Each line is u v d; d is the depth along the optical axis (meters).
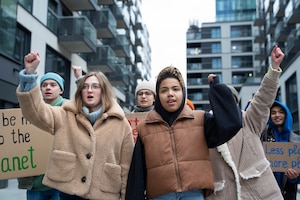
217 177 2.96
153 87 4.94
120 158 2.97
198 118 2.80
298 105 22.00
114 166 2.86
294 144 4.13
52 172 2.78
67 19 18.47
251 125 3.08
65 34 18.36
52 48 17.56
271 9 39.75
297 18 26.72
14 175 3.75
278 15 34.06
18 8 14.09
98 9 25.06
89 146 2.83
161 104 2.82
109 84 3.11
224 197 2.91
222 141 2.63
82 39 18.09
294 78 23.83
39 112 2.76
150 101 4.92
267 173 2.96
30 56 2.67
